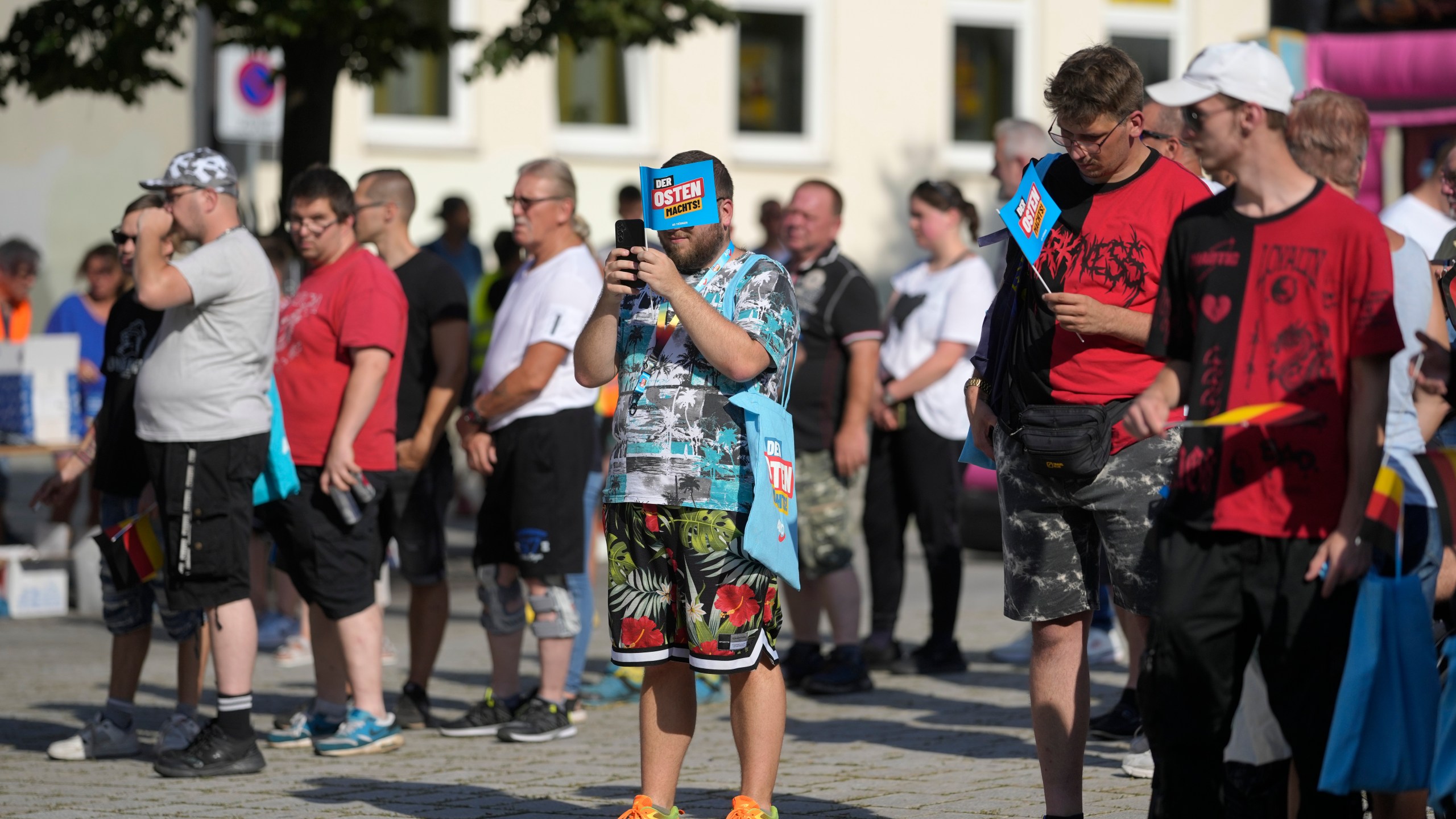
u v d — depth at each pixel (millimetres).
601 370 7312
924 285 13047
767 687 7227
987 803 8203
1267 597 5602
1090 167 6934
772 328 7109
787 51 29875
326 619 10266
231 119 19906
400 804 8461
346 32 15141
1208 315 5656
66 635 15195
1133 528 6812
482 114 27875
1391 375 6531
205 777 9211
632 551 7191
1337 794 5531
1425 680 5492
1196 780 5789
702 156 7137
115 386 10023
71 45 16047
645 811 7184
